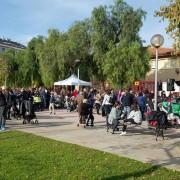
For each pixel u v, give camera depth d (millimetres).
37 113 29812
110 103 21312
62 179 8609
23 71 55469
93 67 44875
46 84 45281
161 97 25328
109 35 42719
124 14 42188
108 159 10898
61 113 30203
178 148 13188
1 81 57750
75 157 11117
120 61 40938
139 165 10133
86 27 44219
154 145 13805
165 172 9414
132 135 16391
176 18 11195
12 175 8891
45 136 15859
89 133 17031
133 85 42719
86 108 19844
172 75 44750
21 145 13188
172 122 19562
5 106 18156
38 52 47656
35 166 9859
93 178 8711
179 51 12086
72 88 44219
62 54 43375
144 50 42469
